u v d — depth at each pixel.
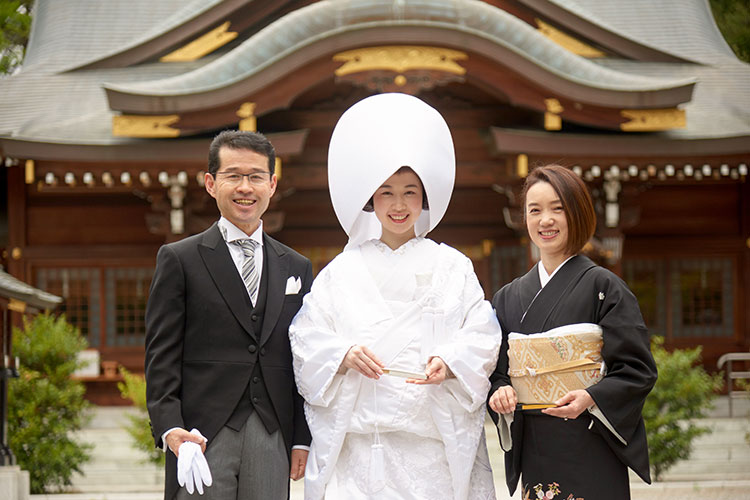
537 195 3.64
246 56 13.06
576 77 13.31
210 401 3.55
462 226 15.80
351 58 12.88
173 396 3.52
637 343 3.41
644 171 13.76
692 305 15.90
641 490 8.30
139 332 15.23
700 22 19.02
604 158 13.48
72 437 11.76
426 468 3.48
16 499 7.71
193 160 13.22
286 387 3.67
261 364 3.61
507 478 3.73
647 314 15.89
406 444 3.51
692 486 8.48
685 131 14.03
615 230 14.05
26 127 14.71
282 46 12.89
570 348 3.46
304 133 13.18
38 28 19.14
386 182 3.59
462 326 3.61
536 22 16.84
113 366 14.84
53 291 15.31
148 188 13.87
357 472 3.49
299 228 15.89
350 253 3.72
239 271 3.70
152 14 19.00
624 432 3.41
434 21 12.66
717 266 15.95
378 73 12.88
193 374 3.59
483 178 14.25
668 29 18.67
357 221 3.76
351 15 12.75
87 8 19.06
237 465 3.54
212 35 17.12
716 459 10.70
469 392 3.46
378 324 3.52
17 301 8.12
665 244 15.81
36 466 9.00
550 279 3.62
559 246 3.62
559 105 13.27
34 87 16.73
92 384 14.90
